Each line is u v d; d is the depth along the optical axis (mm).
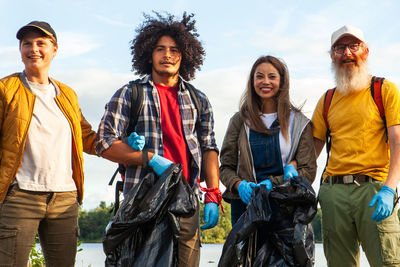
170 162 3293
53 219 3518
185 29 3783
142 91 3469
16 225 3324
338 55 4004
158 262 3094
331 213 3861
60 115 3592
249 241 3533
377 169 3758
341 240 3832
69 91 3770
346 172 3824
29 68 3545
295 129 3830
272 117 3939
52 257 3605
